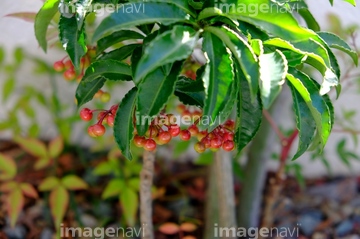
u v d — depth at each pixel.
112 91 0.75
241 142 0.44
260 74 0.37
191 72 0.53
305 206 0.85
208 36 0.39
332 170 0.89
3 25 0.64
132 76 0.42
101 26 0.38
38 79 0.80
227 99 0.39
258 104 0.43
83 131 0.86
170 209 0.81
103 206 0.80
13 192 0.70
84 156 0.87
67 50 0.43
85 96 0.47
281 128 0.76
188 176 0.87
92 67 0.44
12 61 0.74
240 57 0.37
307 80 0.43
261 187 0.76
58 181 0.71
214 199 0.72
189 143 0.76
